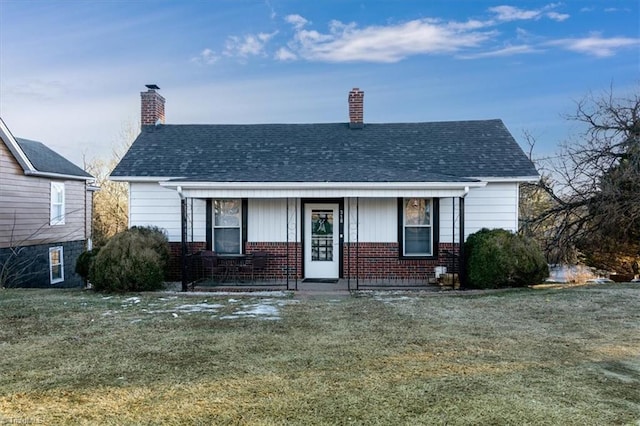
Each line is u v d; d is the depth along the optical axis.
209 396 4.61
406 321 8.02
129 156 14.62
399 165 13.98
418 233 13.76
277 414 4.17
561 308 9.06
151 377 5.18
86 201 21.58
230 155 14.79
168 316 8.51
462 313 8.68
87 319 8.28
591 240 16.59
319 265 13.87
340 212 13.77
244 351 6.20
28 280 16.84
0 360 5.84
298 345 6.48
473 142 15.28
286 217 13.81
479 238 12.07
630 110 16.12
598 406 4.33
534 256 11.53
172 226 13.93
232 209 13.95
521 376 5.15
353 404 4.39
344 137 16.06
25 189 16.75
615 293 10.67
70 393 4.72
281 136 16.22
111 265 11.44
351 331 7.29
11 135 15.55
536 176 13.20
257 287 12.30
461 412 4.20
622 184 15.38
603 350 6.17
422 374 5.23
